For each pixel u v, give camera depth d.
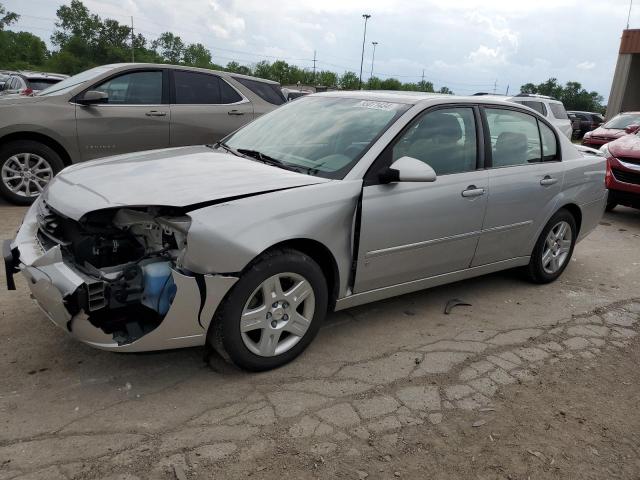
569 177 4.95
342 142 3.72
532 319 4.37
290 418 2.85
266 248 2.94
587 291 5.12
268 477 2.44
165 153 4.03
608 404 3.24
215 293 2.86
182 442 2.61
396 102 3.98
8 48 88.44
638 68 27.88
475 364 3.57
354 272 3.51
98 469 2.40
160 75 7.22
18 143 6.45
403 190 3.61
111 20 91.38
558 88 113.88
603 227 7.98
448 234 3.96
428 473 2.56
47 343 3.40
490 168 4.27
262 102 8.01
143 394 2.97
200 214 2.81
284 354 3.28
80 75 7.28
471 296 4.77
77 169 3.62
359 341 3.76
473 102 4.27
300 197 3.16
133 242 3.10
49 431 2.62
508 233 4.50
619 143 8.59
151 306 2.79
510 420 3.00
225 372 3.24
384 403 3.05
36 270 2.82
